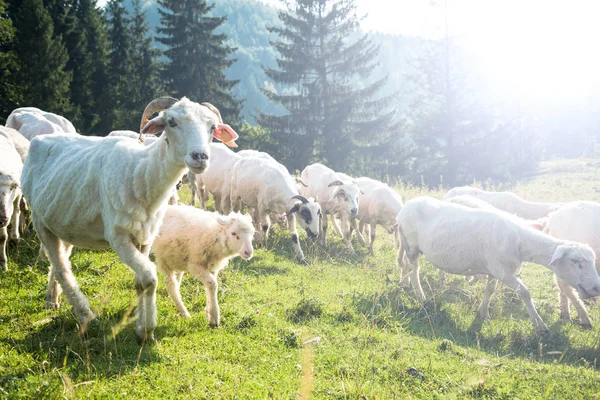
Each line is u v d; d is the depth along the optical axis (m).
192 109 5.27
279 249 11.98
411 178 44.00
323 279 9.73
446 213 8.80
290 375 5.39
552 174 41.03
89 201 5.68
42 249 7.98
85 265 8.47
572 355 6.92
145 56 47.75
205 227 6.81
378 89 44.47
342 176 14.27
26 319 6.13
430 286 9.62
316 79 44.91
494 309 8.65
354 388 5.07
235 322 6.75
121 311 6.55
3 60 32.12
